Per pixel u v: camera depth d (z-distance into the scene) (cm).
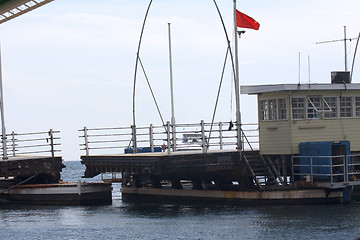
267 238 3134
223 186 4656
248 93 4472
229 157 4378
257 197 4244
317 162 4222
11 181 5028
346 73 4584
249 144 4469
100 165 4516
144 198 5041
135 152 4828
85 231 3478
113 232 3419
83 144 4650
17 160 4806
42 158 4934
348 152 4250
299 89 4309
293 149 4334
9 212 4312
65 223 3769
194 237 3216
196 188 4719
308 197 4172
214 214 3953
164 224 3634
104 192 4728
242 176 4391
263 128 4500
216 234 3272
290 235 3192
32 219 3962
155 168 4050
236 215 3866
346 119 4512
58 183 4997
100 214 4134
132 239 3219
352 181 4191
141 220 3819
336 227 3369
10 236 3397
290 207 4103
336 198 4222
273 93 4434
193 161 4203
